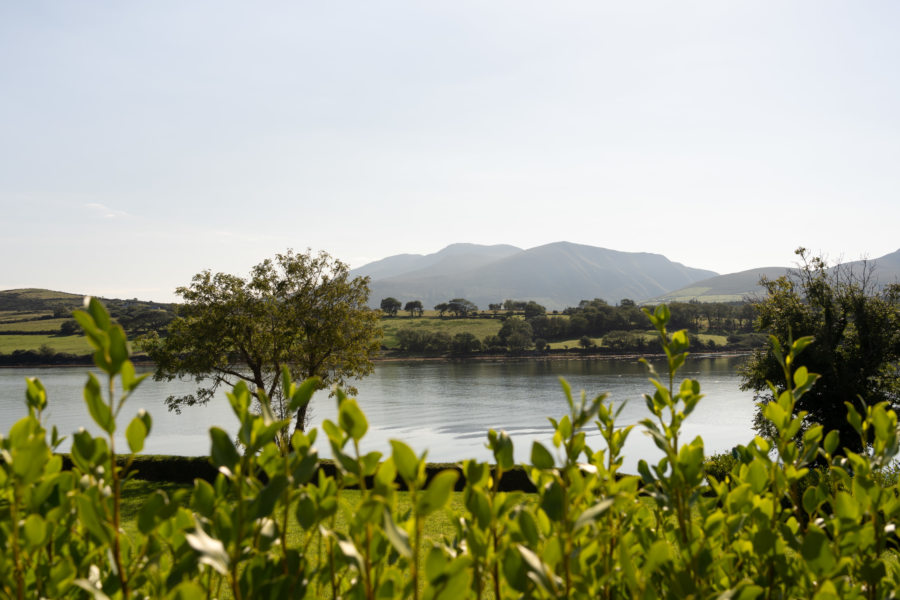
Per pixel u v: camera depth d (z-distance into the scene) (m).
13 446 1.22
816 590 1.47
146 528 1.22
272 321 27.73
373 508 1.02
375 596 1.25
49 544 1.41
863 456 1.64
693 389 1.74
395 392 94.38
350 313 29.58
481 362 146.00
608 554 1.65
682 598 1.46
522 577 1.22
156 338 27.22
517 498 1.40
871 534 1.50
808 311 28.06
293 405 1.32
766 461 1.72
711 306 179.62
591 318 173.62
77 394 84.19
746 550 1.63
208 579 1.43
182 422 74.44
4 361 136.00
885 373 26.59
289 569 1.32
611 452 1.83
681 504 1.63
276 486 1.20
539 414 71.81
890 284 27.41
